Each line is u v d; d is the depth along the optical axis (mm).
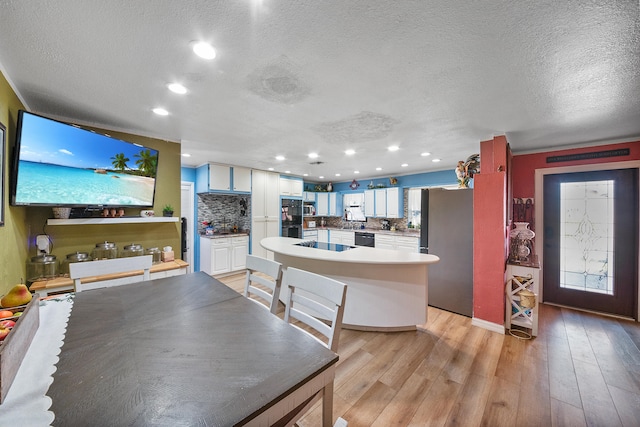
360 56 1444
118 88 1812
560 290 3424
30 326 904
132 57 1449
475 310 2811
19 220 1922
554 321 2930
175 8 1087
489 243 2727
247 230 5176
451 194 3166
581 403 1646
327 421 931
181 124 2545
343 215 7211
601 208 3166
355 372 1973
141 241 2859
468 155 3889
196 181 4906
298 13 1118
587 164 3180
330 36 1277
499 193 2678
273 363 812
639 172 2922
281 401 686
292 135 2906
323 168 5168
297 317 1378
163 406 623
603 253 3164
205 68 1566
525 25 1186
